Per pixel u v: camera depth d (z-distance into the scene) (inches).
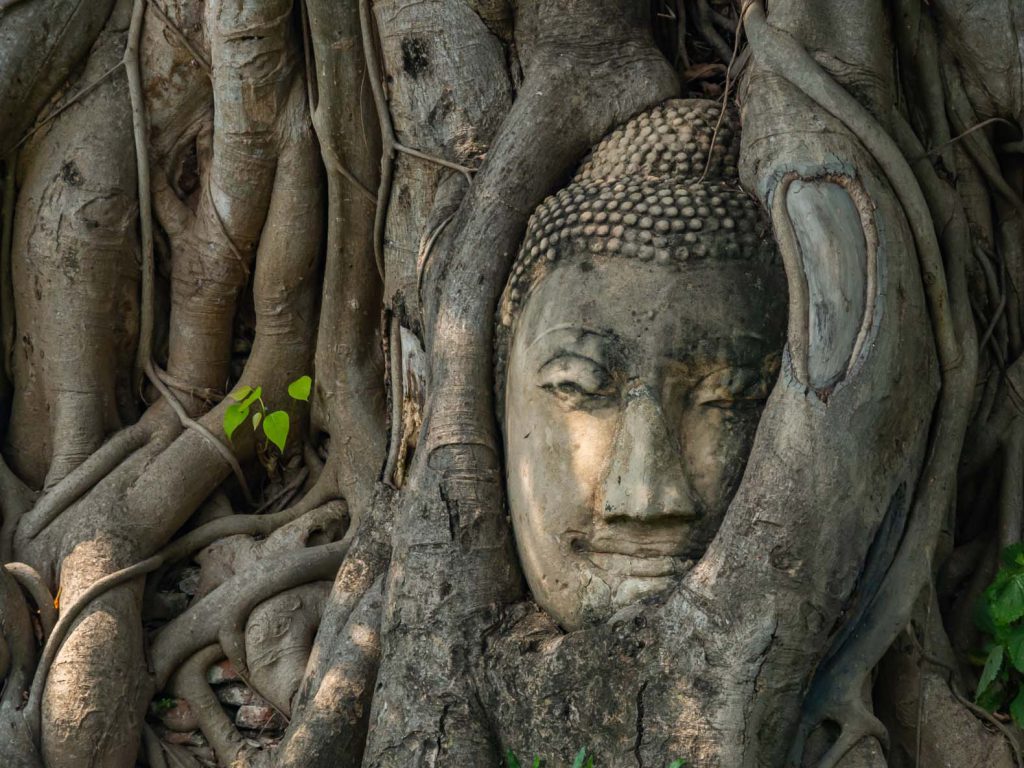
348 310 225.9
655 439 160.7
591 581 163.6
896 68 179.5
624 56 190.4
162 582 221.5
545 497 166.7
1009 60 177.6
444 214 194.7
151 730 207.2
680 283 163.9
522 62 201.3
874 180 160.6
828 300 153.7
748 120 167.6
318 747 181.0
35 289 228.5
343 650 187.2
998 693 167.9
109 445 224.4
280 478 235.9
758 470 152.2
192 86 231.8
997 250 185.5
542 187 183.8
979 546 180.4
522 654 164.4
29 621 207.2
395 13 204.5
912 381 156.5
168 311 237.9
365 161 216.8
